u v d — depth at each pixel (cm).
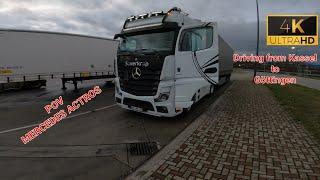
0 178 432
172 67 725
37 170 463
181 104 766
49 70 1561
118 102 847
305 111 941
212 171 445
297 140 604
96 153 543
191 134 644
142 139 634
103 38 1875
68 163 493
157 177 425
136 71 763
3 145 598
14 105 1155
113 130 712
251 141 595
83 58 1734
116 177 433
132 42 796
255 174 435
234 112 915
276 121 782
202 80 845
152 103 738
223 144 574
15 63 1442
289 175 434
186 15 816
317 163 479
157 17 763
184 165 468
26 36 1464
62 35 1600
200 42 832
